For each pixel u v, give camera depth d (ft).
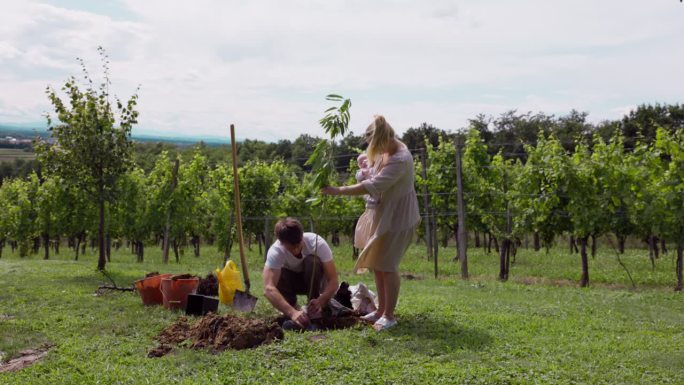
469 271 56.59
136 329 22.24
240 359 17.84
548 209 50.39
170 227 74.02
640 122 124.98
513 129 154.40
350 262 64.75
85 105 41.98
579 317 25.84
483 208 68.54
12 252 117.70
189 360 18.04
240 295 25.39
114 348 19.71
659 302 32.12
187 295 25.11
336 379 16.20
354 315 23.57
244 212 71.97
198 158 76.89
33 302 27.89
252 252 93.86
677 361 17.92
